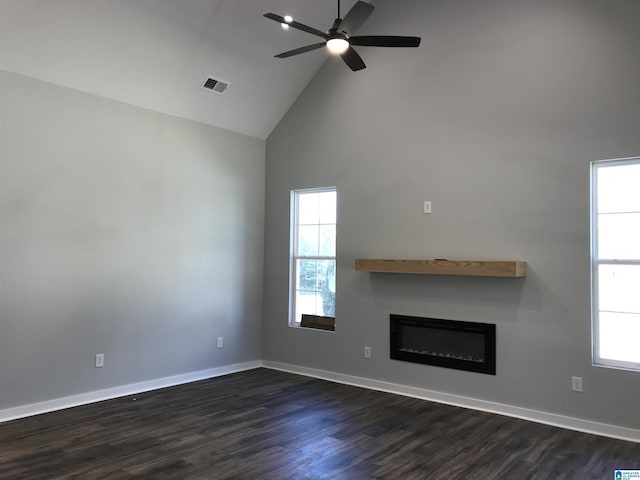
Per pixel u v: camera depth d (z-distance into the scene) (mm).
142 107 4914
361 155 5258
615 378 3719
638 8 3707
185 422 3957
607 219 3869
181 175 5262
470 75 4520
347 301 5320
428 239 4727
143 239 4898
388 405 4469
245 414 4180
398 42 3422
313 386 5141
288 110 5961
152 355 4965
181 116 5262
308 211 5855
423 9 4836
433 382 4656
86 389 4449
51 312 4219
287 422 3979
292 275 5918
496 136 4348
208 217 5523
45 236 4188
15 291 4004
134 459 3215
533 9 4188
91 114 4516
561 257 3988
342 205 5395
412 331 4852
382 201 5070
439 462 3205
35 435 3629
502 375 4246
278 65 5344
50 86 4242
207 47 4734
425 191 4766
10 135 3988
